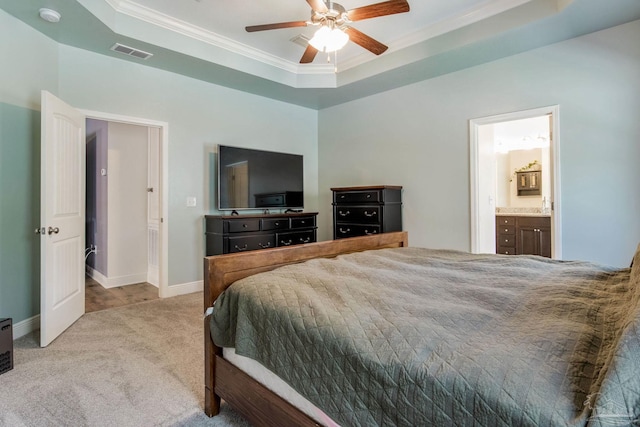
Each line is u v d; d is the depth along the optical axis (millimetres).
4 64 2592
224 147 4094
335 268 1754
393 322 1105
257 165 4418
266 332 1318
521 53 3361
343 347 1058
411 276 1674
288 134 5082
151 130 4527
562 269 1735
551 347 885
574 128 3066
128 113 3525
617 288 1341
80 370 2135
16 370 2133
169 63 3586
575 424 654
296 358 1191
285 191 4719
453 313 1159
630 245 2816
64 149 2791
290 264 1937
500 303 1258
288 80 4297
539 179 6293
